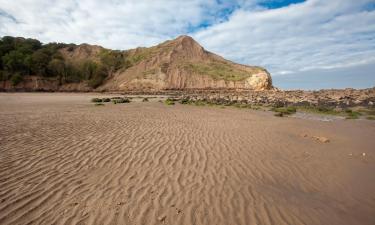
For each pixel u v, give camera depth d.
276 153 7.98
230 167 6.54
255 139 9.63
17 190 4.84
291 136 10.62
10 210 4.18
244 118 15.67
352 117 17.52
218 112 18.89
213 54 93.88
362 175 6.51
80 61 93.94
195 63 77.12
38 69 75.69
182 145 8.22
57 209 4.28
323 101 27.45
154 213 4.30
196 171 6.15
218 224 4.11
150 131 10.09
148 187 5.20
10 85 68.69
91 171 5.87
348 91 37.91
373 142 10.13
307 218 4.44
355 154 8.34
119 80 78.50
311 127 13.20
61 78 77.31
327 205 4.94
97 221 4.00
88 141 8.24
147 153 7.26
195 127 11.42
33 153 6.88
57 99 33.06
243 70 73.88
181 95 46.25
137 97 39.94
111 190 5.01
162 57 81.12
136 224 3.98
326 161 7.49
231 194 5.11
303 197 5.22
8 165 5.98
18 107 20.38
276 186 5.64
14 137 8.46
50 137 8.63
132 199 4.70
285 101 29.00
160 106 23.06
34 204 4.39
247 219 4.29
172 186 5.30
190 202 4.71
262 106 24.77
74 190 4.94
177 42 88.44
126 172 5.90
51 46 103.81
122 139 8.63
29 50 86.12
